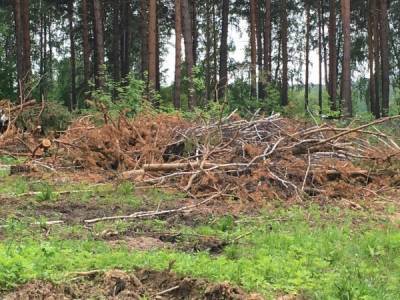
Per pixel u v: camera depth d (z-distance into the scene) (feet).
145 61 98.58
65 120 54.70
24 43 90.12
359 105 183.93
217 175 32.71
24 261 16.46
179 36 74.49
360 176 36.70
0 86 100.63
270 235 22.65
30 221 24.90
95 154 38.37
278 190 32.53
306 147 37.60
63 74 154.61
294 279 16.71
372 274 18.01
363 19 142.20
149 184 33.81
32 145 44.55
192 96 65.67
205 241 22.12
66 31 161.68
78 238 22.35
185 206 28.81
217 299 15.44
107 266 17.40
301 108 67.82
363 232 24.54
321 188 33.94
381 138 43.96
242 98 94.12
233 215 27.40
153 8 74.33
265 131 39.17
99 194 31.78
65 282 15.88
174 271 16.75
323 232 23.76
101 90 59.26
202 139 38.70
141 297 15.70
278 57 160.66
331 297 15.28
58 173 37.32
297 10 152.66
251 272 16.94
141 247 21.29
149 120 41.78
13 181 34.83
